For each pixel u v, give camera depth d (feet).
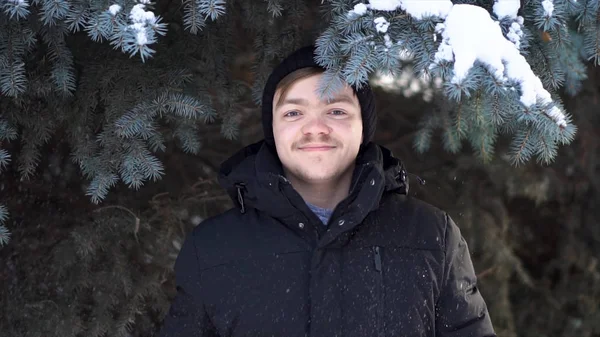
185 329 5.96
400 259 5.85
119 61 7.41
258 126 10.26
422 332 5.76
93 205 8.71
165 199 9.44
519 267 10.86
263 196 5.77
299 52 6.12
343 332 5.56
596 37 5.90
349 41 5.40
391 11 5.49
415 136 10.23
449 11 5.27
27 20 6.31
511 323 10.87
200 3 5.74
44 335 8.00
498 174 10.68
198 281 5.95
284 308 5.66
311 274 5.65
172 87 7.27
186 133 8.02
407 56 5.75
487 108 6.23
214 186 10.02
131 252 8.91
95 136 7.59
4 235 6.75
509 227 11.61
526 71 5.16
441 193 10.82
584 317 11.78
